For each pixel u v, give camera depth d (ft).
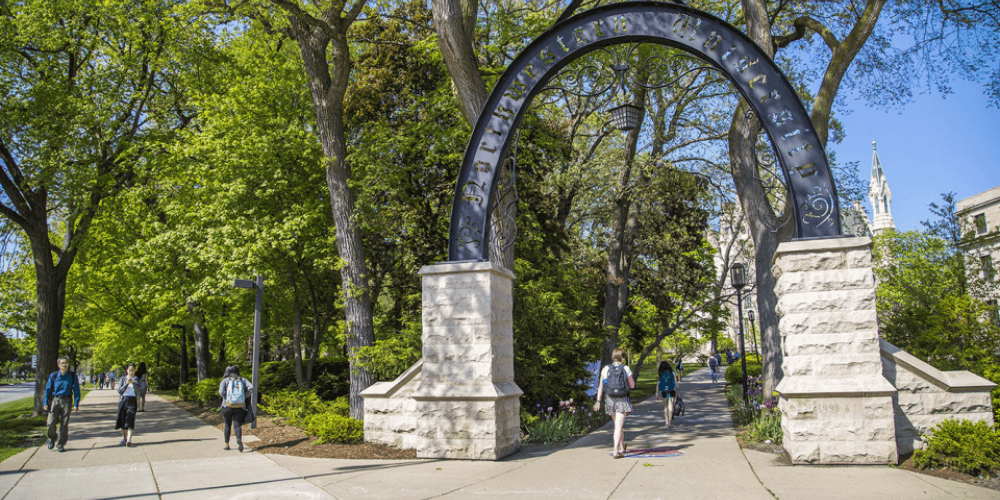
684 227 75.36
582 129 82.17
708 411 57.16
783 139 28.63
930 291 56.18
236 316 77.41
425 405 31.37
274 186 55.67
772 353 42.42
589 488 22.35
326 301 67.21
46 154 60.49
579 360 50.52
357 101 61.26
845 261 26.89
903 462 25.34
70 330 115.14
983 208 117.50
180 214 59.26
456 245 32.96
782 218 43.11
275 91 58.75
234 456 32.94
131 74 64.44
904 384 26.58
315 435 38.91
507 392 31.68
